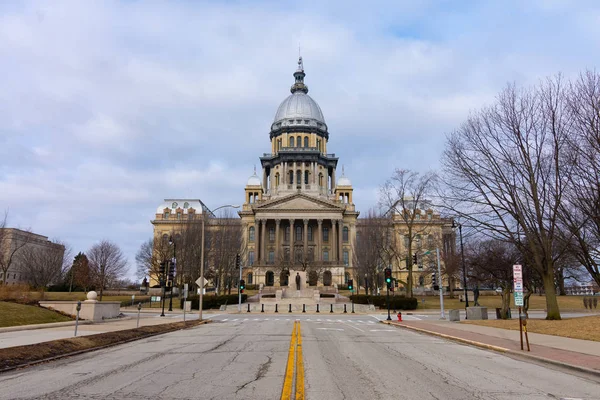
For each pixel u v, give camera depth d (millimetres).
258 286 107688
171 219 134000
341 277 114438
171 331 27516
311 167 139250
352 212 128125
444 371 12555
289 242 124188
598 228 25422
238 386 10258
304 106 147625
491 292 97312
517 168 29922
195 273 78625
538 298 76812
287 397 9156
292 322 37406
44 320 28953
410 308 60500
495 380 11273
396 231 78750
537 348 16953
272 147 147875
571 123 27359
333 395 9352
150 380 11008
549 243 29516
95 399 9039
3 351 14102
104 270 93938
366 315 51562
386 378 11352
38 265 94062
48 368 13055
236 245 86750
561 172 28297
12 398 9172
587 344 18125
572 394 9797
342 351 17125
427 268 87562
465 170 31500
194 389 9953
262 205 120750
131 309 60188
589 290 101938
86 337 18922
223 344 19578
